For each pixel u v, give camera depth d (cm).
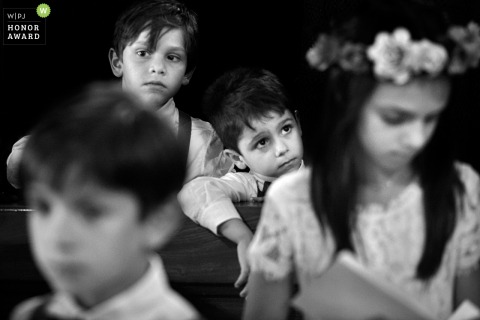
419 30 184
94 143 135
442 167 198
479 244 205
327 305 179
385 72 176
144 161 137
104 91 147
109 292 143
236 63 495
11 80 507
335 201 194
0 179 486
